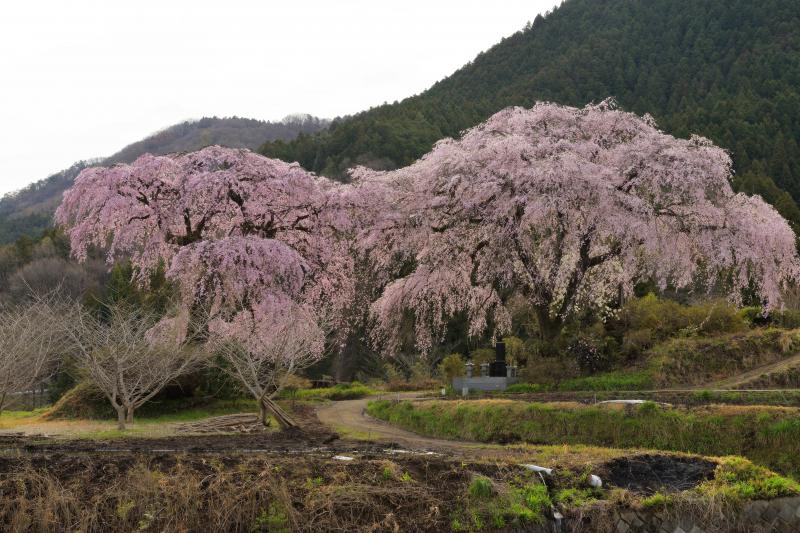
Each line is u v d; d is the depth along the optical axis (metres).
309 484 7.83
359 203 21.28
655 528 7.61
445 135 66.50
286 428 13.94
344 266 23.45
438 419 15.37
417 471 8.45
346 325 24.12
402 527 7.27
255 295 19.67
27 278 47.66
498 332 26.38
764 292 20.05
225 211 21.55
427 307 22.31
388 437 14.09
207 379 20.25
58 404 19.92
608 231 19.02
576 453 10.13
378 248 21.72
